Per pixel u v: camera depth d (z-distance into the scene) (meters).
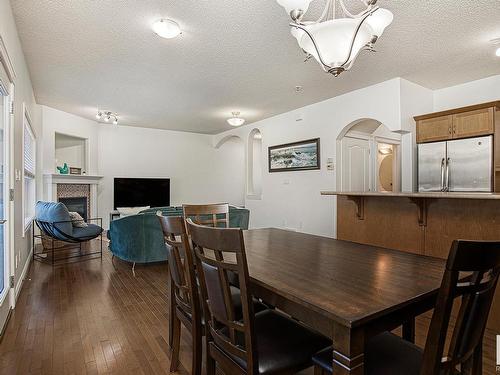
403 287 1.21
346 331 0.96
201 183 8.44
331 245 2.05
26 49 3.21
